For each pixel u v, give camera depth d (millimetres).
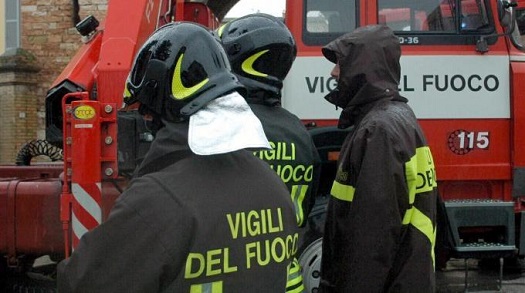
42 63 10445
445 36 4836
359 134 2443
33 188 4211
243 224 1619
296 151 2635
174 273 1505
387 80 2627
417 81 4809
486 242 4730
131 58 4148
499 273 4711
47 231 4184
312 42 4824
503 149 4852
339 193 2516
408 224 2408
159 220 1503
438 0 4867
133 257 1487
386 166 2322
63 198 3773
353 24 4855
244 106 1696
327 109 4777
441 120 4816
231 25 2768
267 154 2541
